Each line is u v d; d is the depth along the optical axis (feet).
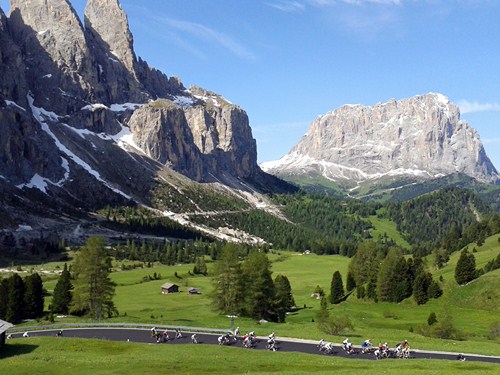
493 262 519.60
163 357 249.55
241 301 433.48
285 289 509.35
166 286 610.24
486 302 449.48
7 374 223.51
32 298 430.20
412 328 396.98
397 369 220.43
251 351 269.03
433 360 250.78
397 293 518.78
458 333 351.87
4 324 288.92
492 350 286.46
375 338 317.83
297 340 303.48
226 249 437.58
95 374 218.18
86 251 413.59
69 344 284.00
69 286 448.65
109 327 344.08
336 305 533.96
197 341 302.45
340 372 211.61
